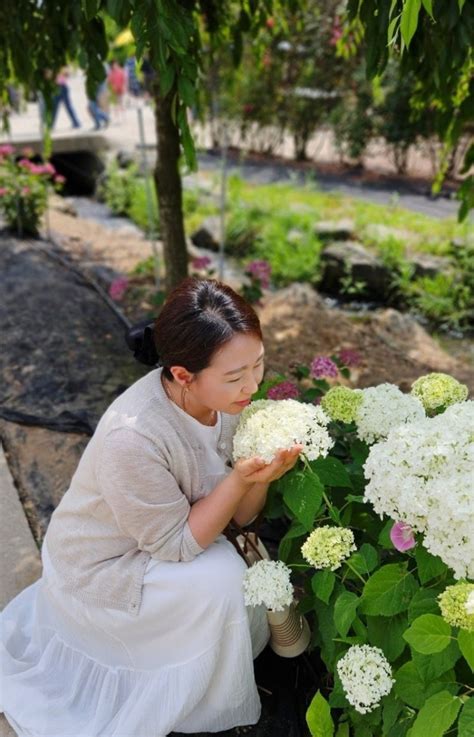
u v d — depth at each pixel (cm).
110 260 592
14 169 602
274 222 696
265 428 150
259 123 1045
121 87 1099
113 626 167
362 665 140
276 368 395
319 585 153
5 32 274
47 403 333
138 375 364
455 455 135
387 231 651
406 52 245
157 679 169
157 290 492
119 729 163
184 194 802
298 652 183
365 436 168
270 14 317
